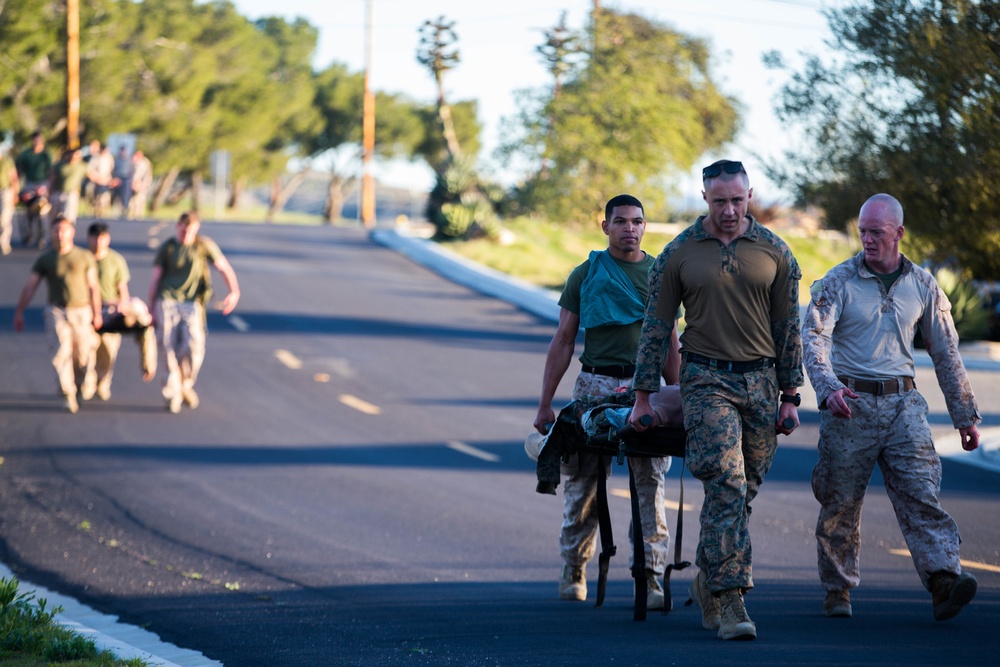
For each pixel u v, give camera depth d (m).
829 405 18.45
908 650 16.09
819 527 19.39
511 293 79.31
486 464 37.19
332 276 82.56
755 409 17.48
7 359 51.69
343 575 24.52
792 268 17.50
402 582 23.78
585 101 139.25
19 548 26.95
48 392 46.03
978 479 35.62
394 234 111.12
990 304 70.06
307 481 34.31
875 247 18.98
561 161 139.12
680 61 155.75
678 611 20.31
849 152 63.16
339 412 44.78
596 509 21.19
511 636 18.02
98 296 43.09
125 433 40.06
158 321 43.19
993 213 60.56
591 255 20.92
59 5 185.62
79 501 31.62
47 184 79.75
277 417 43.50
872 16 61.12
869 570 24.22
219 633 19.55
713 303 17.38
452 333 63.88
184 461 36.56
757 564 24.92
